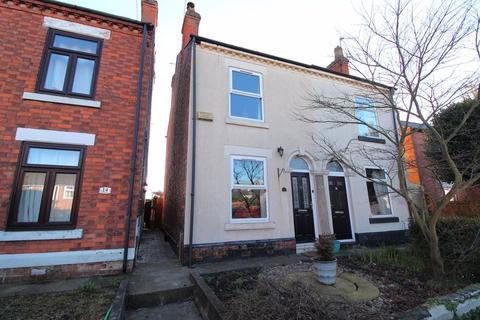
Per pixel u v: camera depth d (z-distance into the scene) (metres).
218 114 7.55
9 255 4.88
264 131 8.10
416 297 4.19
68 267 5.19
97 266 5.39
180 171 8.12
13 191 5.10
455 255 5.00
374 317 3.46
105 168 5.80
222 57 8.05
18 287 4.61
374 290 4.44
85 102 5.86
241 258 6.89
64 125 5.66
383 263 6.18
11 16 5.75
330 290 4.44
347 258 6.71
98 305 3.86
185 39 8.85
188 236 6.50
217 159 7.25
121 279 5.05
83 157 5.68
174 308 4.41
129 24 6.67
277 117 8.41
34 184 5.36
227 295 4.27
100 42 6.39
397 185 10.05
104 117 6.02
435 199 5.80
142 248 8.60
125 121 6.20
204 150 7.14
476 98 5.06
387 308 3.78
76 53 6.14
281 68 8.98
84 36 6.27
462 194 9.11
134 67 6.58
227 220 7.01
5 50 5.56
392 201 9.87
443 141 4.67
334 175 9.15
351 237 8.82
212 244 6.66
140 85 6.40
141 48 6.68
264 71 8.64
